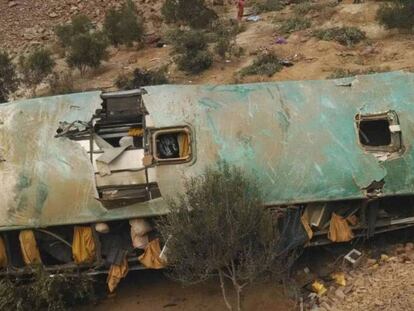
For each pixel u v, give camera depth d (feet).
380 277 24.79
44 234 26.09
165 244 24.12
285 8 63.82
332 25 54.95
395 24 49.96
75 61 54.29
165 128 26.37
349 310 23.31
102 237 26.17
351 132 26.71
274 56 48.96
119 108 28.32
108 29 60.23
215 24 61.00
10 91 51.39
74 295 25.75
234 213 22.26
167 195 25.23
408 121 26.86
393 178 25.93
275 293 25.64
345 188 25.73
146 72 49.75
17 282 25.62
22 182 25.79
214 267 22.91
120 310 26.30
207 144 26.09
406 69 42.96
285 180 25.72
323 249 27.89
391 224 26.78
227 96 27.78
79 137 26.71
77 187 25.55
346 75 42.75
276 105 27.37
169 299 26.50
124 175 25.40
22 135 27.07
